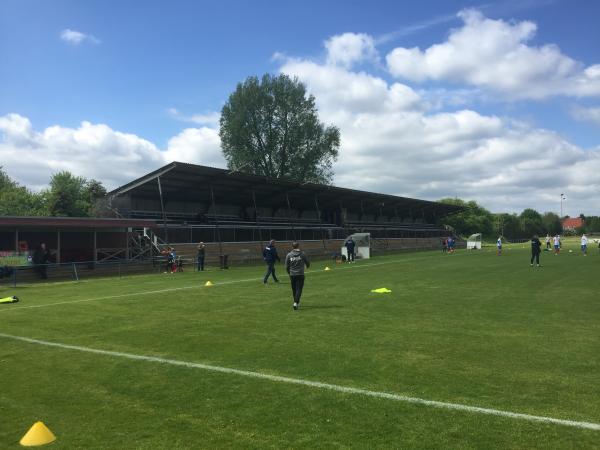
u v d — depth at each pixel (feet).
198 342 28.76
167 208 138.31
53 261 86.17
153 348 27.48
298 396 19.03
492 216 373.81
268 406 18.06
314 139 185.57
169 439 15.48
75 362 24.79
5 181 219.20
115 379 21.79
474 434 15.30
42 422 16.87
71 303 47.98
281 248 140.05
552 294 49.29
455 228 339.36
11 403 19.07
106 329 33.50
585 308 40.09
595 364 23.02
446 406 17.69
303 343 27.99
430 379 20.92
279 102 179.52
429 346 26.94
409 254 160.45
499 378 20.92
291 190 148.56
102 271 85.81
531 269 83.20
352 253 119.75
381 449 14.40
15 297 51.93
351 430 15.80
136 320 36.94
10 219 77.87
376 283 62.64
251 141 181.27
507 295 48.85
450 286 57.72
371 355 25.08
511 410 17.26
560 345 26.94
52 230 86.43
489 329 31.58
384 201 203.41
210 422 16.74
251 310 40.81
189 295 52.54
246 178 123.13
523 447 14.40
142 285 66.08
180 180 118.42
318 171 191.01
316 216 199.21
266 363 23.85
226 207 158.20
